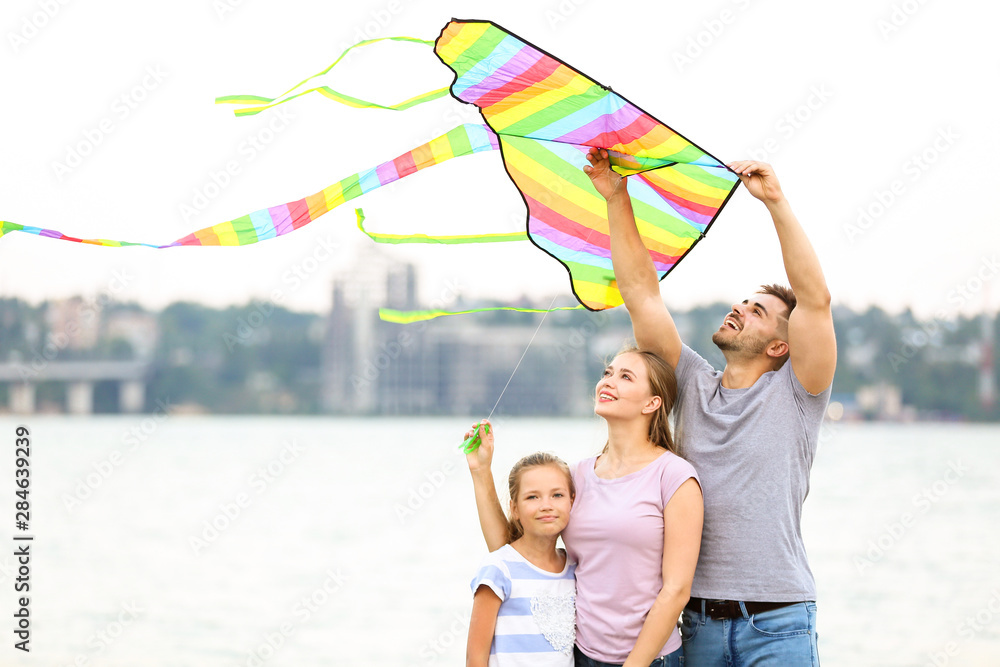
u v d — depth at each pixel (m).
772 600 3.86
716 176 4.13
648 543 3.90
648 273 4.30
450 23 3.54
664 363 4.27
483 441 4.32
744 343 4.19
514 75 3.72
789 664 3.81
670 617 3.78
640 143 3.95
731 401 4.16
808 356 3.97
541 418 113.00
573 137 4.02
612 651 3.92
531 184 4.45
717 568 3.97
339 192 4.32
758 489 3.95
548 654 3.97
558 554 4.26
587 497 4.11
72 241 4.14
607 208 4.27
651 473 4.01
